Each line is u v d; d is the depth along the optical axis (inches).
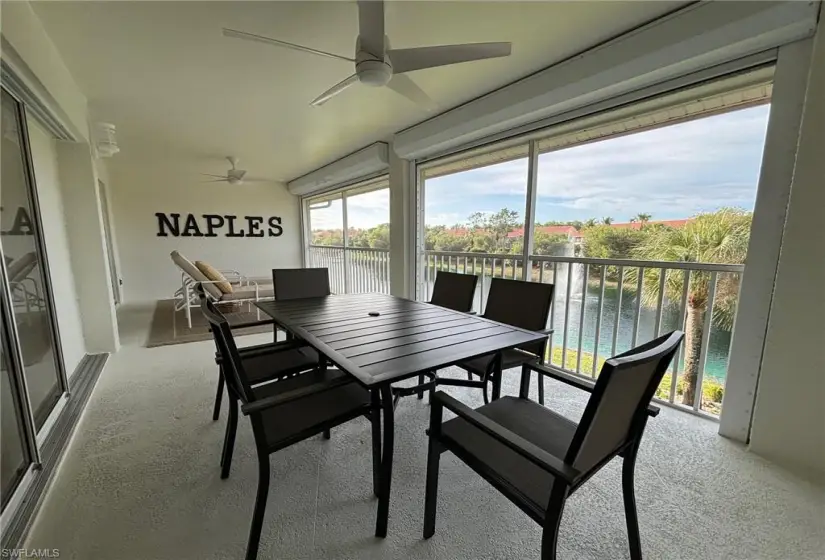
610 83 82.8
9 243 69.4
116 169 229.6
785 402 66.8
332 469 66.8
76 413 85.2
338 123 139.3
